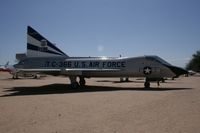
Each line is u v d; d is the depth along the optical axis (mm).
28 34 24375
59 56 23750
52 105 11766
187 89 19688
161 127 7332
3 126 7723
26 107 11281
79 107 11078
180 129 7082
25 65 24062
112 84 27609
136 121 8156
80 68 22375
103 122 8062
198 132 6773
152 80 20969
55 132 6938
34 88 22109
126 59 21359
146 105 11367
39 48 24172
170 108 10492
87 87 22672
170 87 22312
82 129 7211
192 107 10703
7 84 28031
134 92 17203
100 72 21797
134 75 20969
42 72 21844
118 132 6859
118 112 9766
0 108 11078
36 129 7285
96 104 11891
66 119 8594
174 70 19859
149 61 20438
